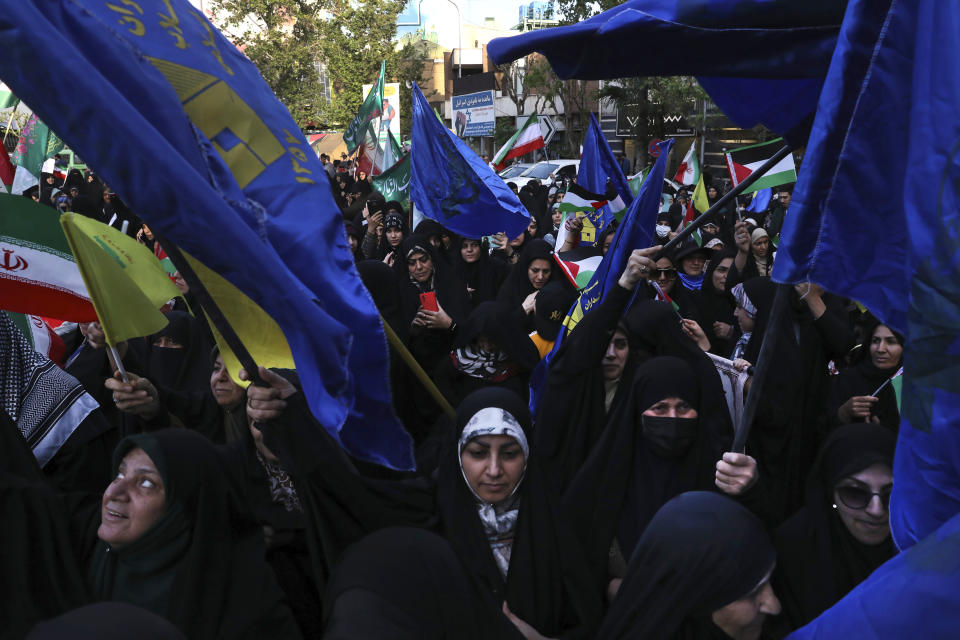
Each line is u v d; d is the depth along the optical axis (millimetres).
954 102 1528
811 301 3898
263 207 2061
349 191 16734
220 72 2082
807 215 1775
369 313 2176
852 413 3432
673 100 24297
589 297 3771
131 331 2301
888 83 1691
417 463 3271
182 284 4812
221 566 2193
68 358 4324
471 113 20906
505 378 4031
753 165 7758
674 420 2656
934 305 1553
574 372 3117
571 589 2213
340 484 2191
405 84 41688
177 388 3998
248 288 1763
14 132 11703
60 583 2160
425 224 7488
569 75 2281
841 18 2027
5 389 2857
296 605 2547
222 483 2258
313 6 35188
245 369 2004
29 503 2207
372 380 2195
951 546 1409
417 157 6719
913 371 1600
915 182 1590
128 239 2688
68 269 2717
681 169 11625
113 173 1609
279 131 2180
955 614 1375
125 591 2154
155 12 2002
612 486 2746
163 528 2141
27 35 1510
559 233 6016
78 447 2957
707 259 6648
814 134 1764
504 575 2236
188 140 1870
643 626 1862
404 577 1720
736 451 2145
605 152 5734
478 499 2277
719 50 2137
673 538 1865
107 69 1781
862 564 2156
